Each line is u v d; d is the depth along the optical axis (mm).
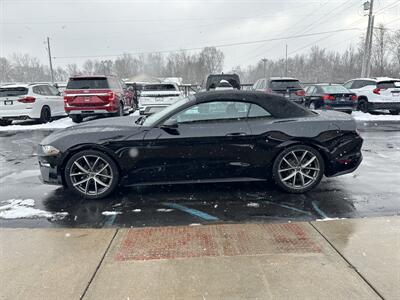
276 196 4656
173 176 4668
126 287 2625
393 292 2520
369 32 26109
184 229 3637
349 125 4777
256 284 2627
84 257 3080
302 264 2893
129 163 4590
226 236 3445
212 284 2635
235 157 4625
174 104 4949
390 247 3148
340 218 3871
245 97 4711
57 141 4617
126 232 3598
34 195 4887
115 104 12867
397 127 11367
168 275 2766
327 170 4859
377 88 14484
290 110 4789
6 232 3633
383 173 5703
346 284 2615
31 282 2709
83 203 4535
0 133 11312
